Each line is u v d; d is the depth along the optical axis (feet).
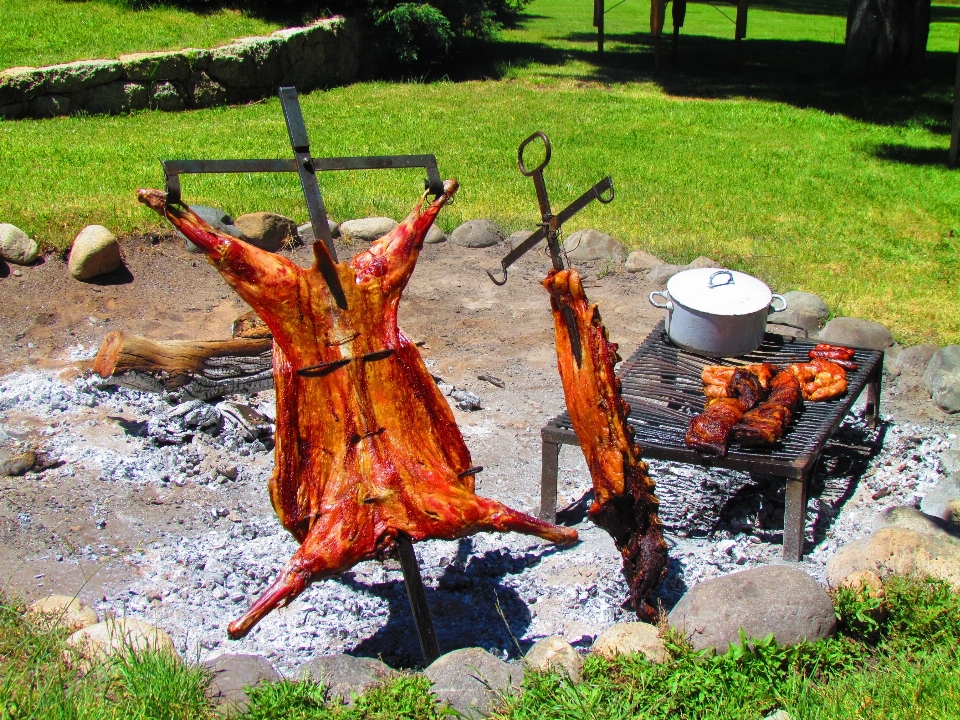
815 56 75.66
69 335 25.63
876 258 32.65
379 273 13.67
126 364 21.53
